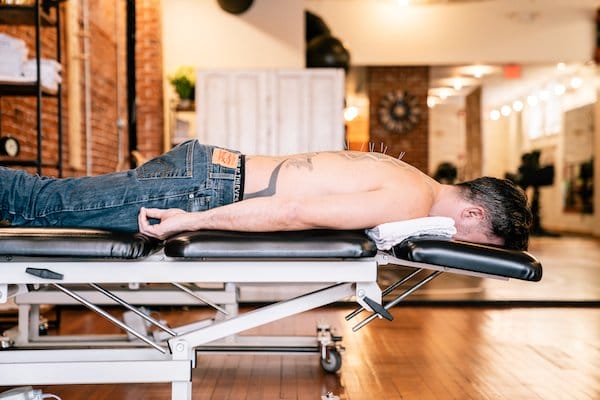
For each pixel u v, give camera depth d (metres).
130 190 1.86
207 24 6.86
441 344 3.09
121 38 6.46
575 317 3.85
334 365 2.54
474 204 1.89
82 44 5.28
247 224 1.72
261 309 1.79
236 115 5.75
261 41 6.87
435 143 16.72
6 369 1.70
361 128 14.00
